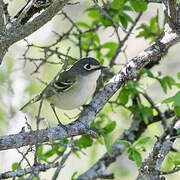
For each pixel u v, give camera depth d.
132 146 10.14
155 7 17.58
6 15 9.69
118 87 10.13
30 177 7.78
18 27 9.02
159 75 12.55
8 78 14.23
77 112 15.62
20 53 14.75
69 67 12.30
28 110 13.96
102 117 12.73
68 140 11.81
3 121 13.90
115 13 12.42
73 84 10.59
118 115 15.88
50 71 15.05
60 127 9.11
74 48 15.24
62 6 8.66
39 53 15.20
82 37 14.05
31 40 15.26
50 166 8.08
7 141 8.36
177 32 10.00
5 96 14.18
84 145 11.65
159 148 9.07
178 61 18.27
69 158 16.42
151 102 13.05
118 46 13.58
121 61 17.92
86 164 16.31
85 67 10.88
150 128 13.55
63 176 16.12
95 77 11.02
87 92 10.91
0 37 8.66
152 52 10.04
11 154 13.55
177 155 11.10
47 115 14.43
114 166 15.33
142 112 12.10
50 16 8.71
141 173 9.45
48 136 8.80
